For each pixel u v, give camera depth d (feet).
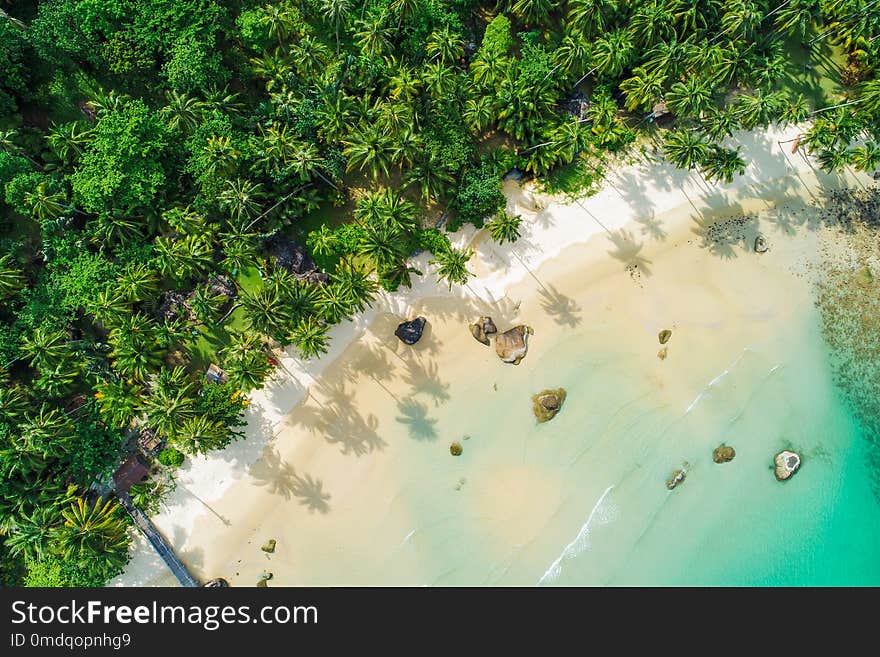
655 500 120.06
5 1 110.32
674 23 109.81
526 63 111.45
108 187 99.45
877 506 120.88
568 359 120.26
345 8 105.19
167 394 104.06
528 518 118.93
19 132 106.22
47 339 101.76
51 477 107.45
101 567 105.91
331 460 117.80
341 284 103.91
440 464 118.73
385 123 101.91
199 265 104.99
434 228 116.57
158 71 108.37
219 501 116.37
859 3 113.60
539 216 119.75
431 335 118.83
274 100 104.99
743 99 109.91
